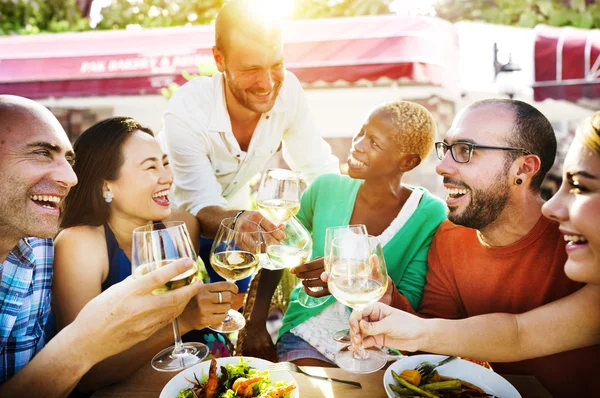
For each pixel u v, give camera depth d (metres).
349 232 1.25
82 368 1.10
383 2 4.02
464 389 1.15
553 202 1.15
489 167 1.43
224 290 1.40
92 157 1.60
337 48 3.77
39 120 1.14
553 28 3.66
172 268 1.07
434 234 1.81
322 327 1.78
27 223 1.15
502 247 1.52
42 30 4.68
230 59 2.07
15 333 1.29
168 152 2.41
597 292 1.22
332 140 4.44
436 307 1.69
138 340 1.13
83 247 1.57
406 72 3.62
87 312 1.08
